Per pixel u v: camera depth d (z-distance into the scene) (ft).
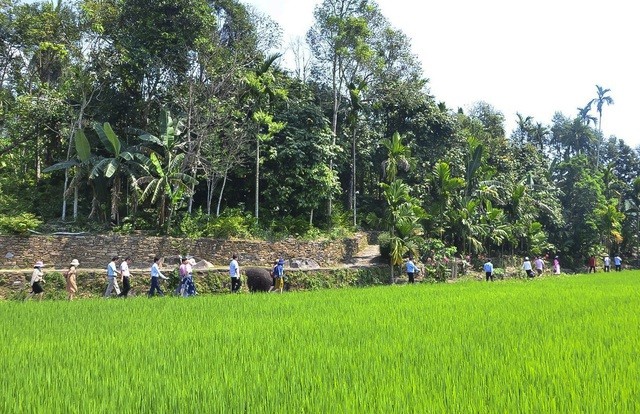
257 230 91.09
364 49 115.85
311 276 81.05
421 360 21.47
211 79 96.73
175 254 79.25
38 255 70.79
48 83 93.81
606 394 16.07
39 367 20.77
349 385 17.74
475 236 120.47
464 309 40.27
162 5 94.12
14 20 88.02
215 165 92.12
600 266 158.20
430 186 125.29
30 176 101.96
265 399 16.22
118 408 15.60
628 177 232.32
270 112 104.88
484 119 183.42
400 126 138.21
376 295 55.31
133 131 90.43
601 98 253.85
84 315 38.29
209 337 27.91
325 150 104.12
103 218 86.69
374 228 125.80
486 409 14.94
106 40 93.81
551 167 180.96
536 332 28.19
